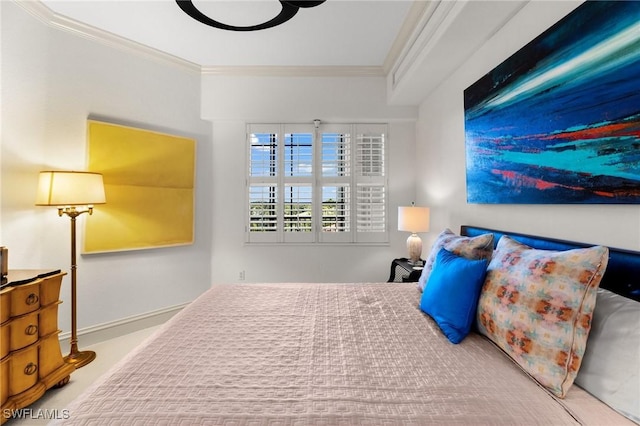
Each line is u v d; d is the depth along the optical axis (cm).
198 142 326
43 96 219
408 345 117
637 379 77
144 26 245
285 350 112
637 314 85
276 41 269
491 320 114
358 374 96
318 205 348
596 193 117
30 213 213
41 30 217
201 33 256
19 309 158
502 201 176
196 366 99
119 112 265
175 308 307
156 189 287
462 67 232
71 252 217
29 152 211
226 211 342
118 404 80
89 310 249
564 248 130
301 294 182
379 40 268
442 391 87
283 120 338
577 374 90
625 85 105
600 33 114
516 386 89
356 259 348
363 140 351
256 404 81
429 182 303
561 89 132
